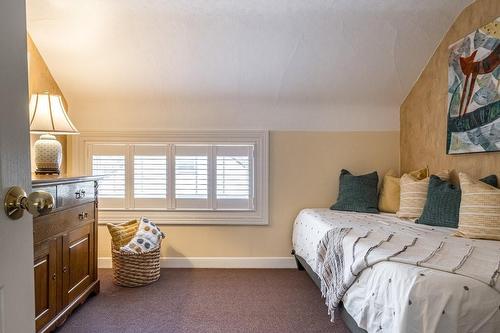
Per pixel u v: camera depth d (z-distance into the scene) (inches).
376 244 71.5
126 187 132.4
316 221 105.7
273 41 110.8
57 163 95.2
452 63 102.8
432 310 50.0
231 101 131.1
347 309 71.0
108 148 132.0
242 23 105.5
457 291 50.5
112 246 114.8
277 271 130.0
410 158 130.0
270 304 99.3
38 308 74.1
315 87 126.9
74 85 124.3
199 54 114.5
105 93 127.3
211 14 102.8
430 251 65.2
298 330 84.3
